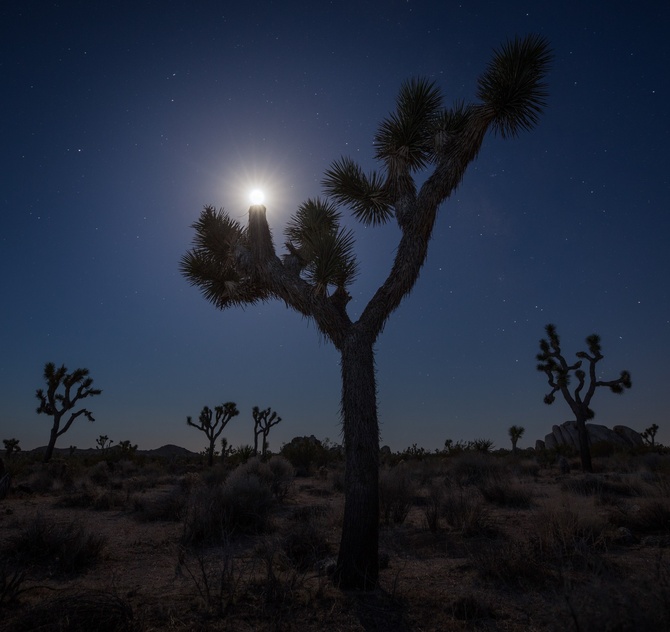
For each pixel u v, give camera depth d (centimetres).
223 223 791
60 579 555
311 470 2211
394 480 1065
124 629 371
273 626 387
